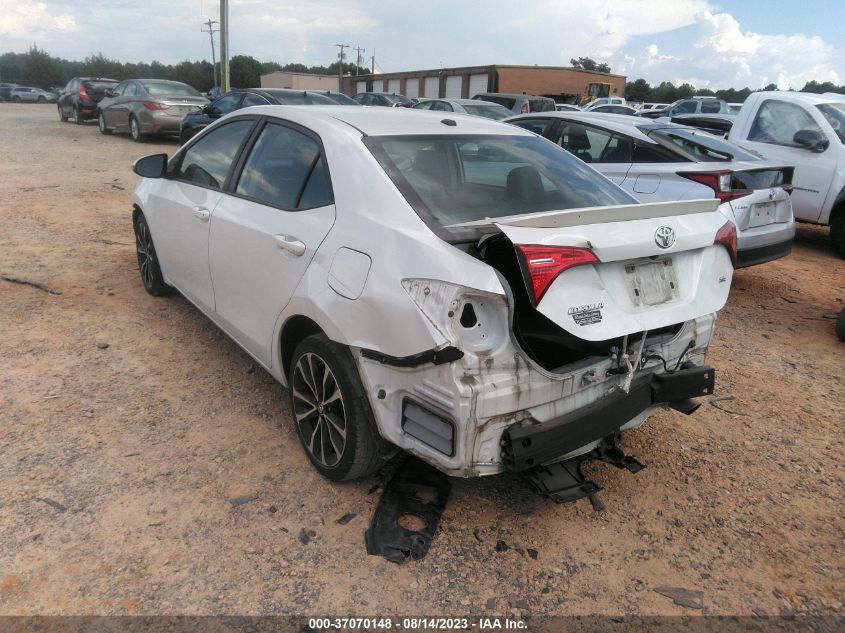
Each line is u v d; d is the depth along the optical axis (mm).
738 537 2922
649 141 6375
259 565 2564
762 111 8984
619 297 2561
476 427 2350
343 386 2809
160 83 17281
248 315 3535
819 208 8320
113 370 4098
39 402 3650
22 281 5613
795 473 3443
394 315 2467
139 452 3238
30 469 3041
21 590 2367
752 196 5891
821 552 2852
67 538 2629
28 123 21641
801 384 4578
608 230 2479
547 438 2447
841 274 7688
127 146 15727
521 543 2791
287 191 3295
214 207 3830
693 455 3566
